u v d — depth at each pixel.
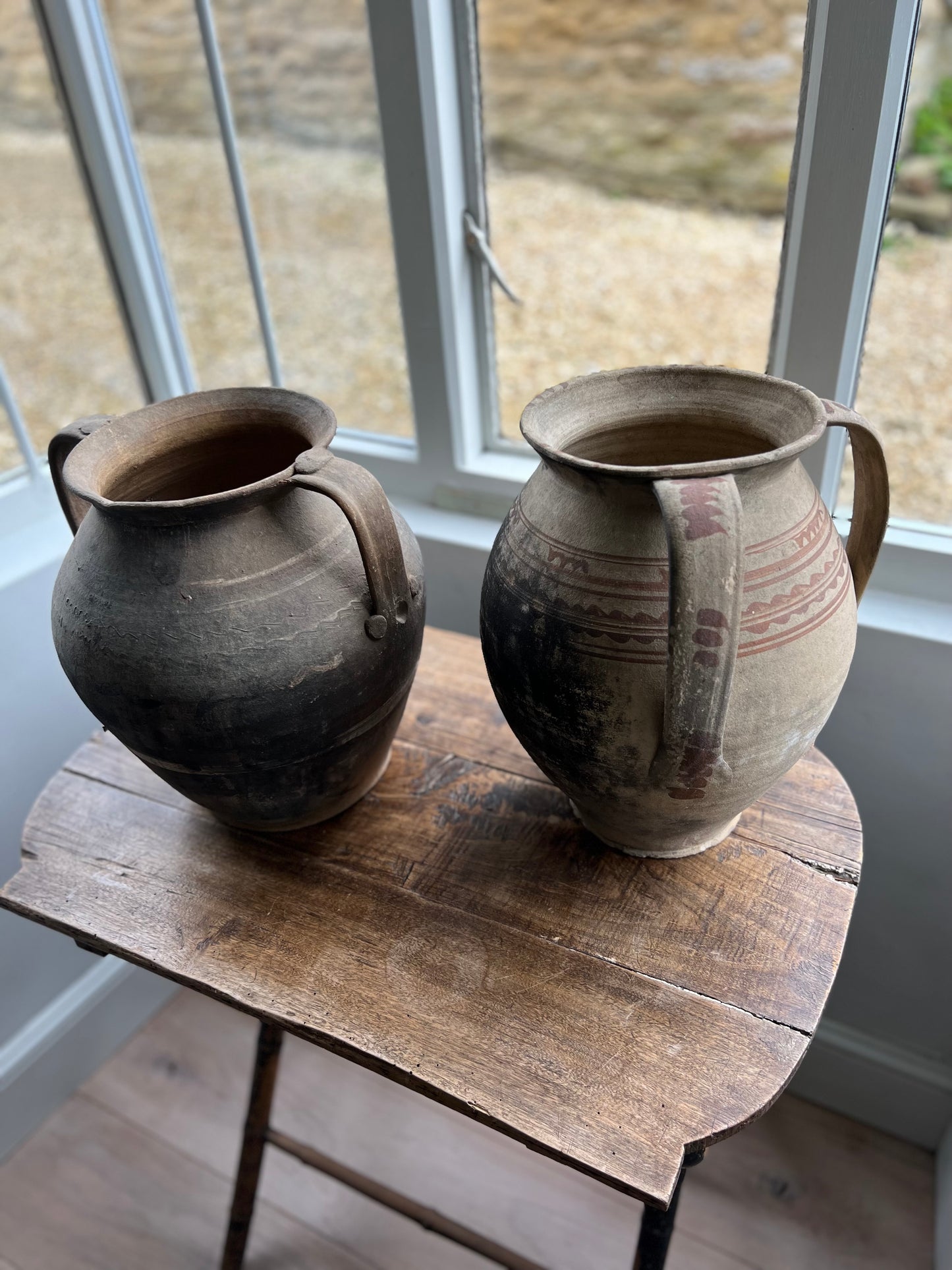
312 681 0.65
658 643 0.56
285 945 0.69
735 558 0.48
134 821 0.81
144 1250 1.12
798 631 0.57
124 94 1.16
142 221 1.21
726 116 1.88
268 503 0.65
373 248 1.14
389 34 0.86
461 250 0.99
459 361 1.03
